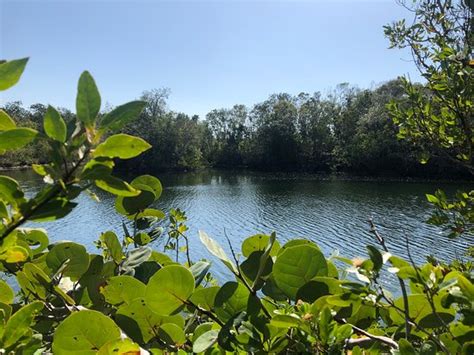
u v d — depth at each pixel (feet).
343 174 213.46
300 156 239.09
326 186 166.09
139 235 6.88
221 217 111.96
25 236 5.40
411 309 4.03
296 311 3.90
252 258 4.72
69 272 5.55
